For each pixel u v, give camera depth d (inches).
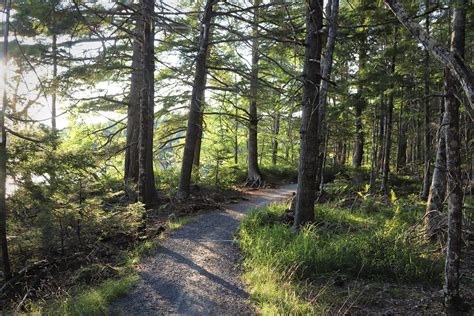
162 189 693.9
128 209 386.9
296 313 217.5
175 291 256.5
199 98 613.0
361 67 604.4
